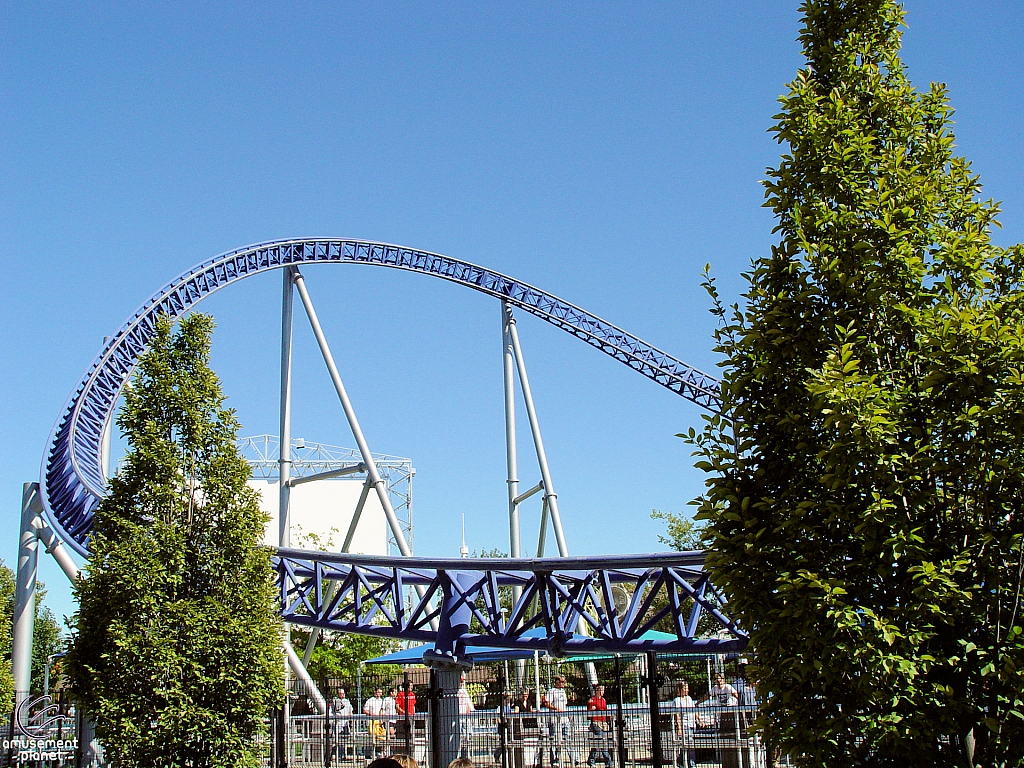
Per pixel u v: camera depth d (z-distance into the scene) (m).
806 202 11.88
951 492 10.45
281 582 34.53
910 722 9.56
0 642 41.09
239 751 20.41
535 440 52.03
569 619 30.19
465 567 30.53
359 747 29.28
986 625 9.95
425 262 56.66
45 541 41.53
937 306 10.38
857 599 10.30
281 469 48.69
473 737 28.50
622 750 19.06
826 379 10.20
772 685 10.74
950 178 11.73
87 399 45.12
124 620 20.56
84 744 28.33
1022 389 9.55
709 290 12.34
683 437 12.00
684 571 30.25
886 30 12.94
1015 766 9.52
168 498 21.81
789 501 11.13
